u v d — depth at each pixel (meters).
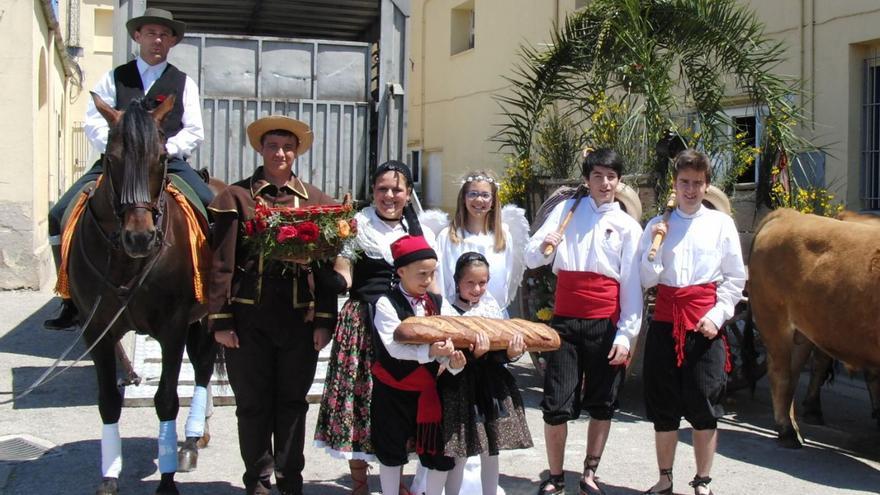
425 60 17.89
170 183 5.46
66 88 21.34
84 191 5.46
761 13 9.89
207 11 11.54
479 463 4.77
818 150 8.58
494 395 4.41
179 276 5.28
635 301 5.09
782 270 6.41
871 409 7.66
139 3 9.16
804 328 6.35
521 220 5.49
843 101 9.02
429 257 4.37
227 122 9.98
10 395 7.60
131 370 7.44
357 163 10.37
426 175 18.19
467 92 16.28
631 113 7.88
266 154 4.91
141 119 4.76
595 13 8.38
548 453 5.23
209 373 6.02
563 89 8.91
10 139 13.59
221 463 5.94
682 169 5.10
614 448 6.39
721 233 5.11
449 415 4.31
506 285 5.28
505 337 4.21
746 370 7.49
